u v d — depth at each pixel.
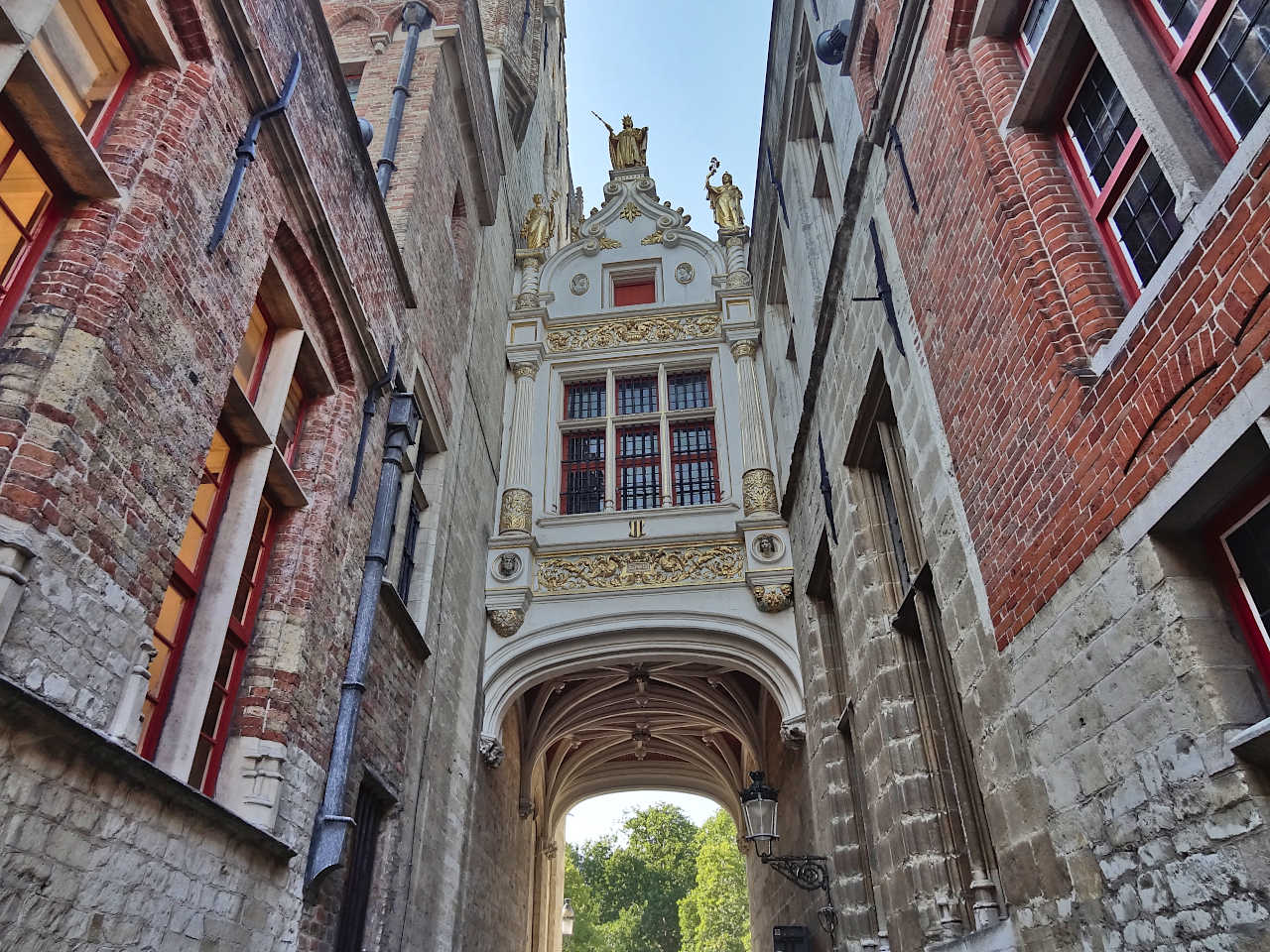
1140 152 4.27
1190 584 3.56
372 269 7.65
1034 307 4.69
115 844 3.61
